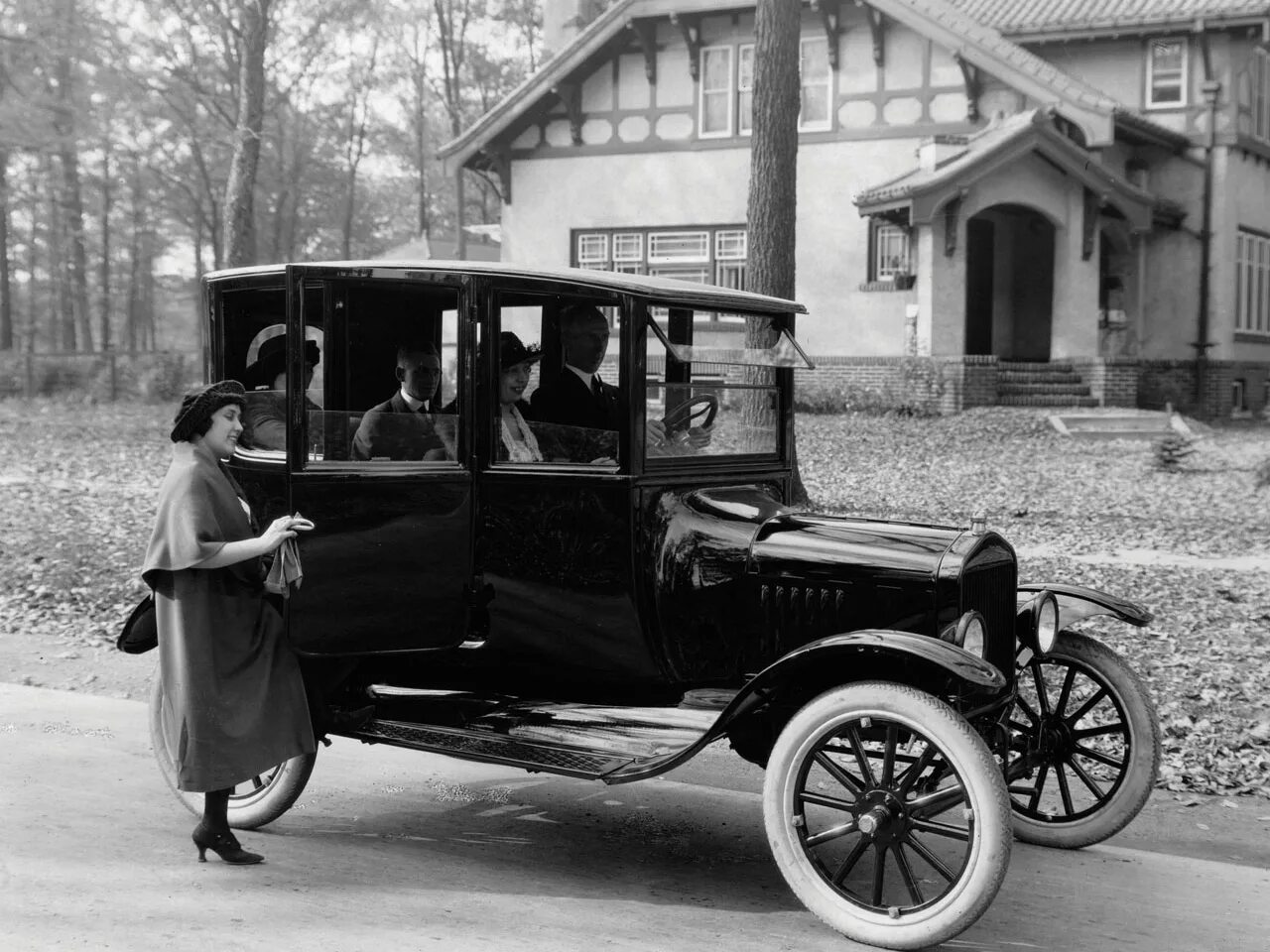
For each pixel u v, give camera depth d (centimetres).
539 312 464
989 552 455
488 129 2661
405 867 460
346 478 450
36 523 1299
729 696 470
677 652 463
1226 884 467
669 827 520
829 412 2284
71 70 2781
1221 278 2617
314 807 536
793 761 407
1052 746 510
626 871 465
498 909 416
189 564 426
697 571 464
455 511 469
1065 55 2659
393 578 461
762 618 463
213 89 3030
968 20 2345
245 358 512
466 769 602
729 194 2538
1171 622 871
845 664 432
